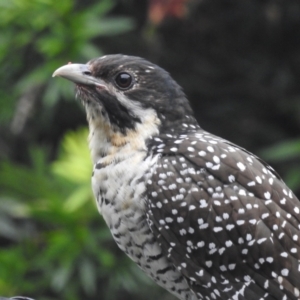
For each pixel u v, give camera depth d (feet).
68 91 41.68
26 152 46.85
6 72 43.62
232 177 26.99
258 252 26.55
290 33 47.26
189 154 27.35
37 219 41.45
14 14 41.57
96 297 42.50
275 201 26.86
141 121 27.89
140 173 27.14
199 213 26.81
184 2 42.37
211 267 26.94
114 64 28.14
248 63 47.37
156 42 46.11
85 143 41.19
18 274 40.93
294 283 26.55
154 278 27.96
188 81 47.06
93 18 41.60
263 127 46.85
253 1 46.96
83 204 40.06
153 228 26.96
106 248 40.83
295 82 47.21
